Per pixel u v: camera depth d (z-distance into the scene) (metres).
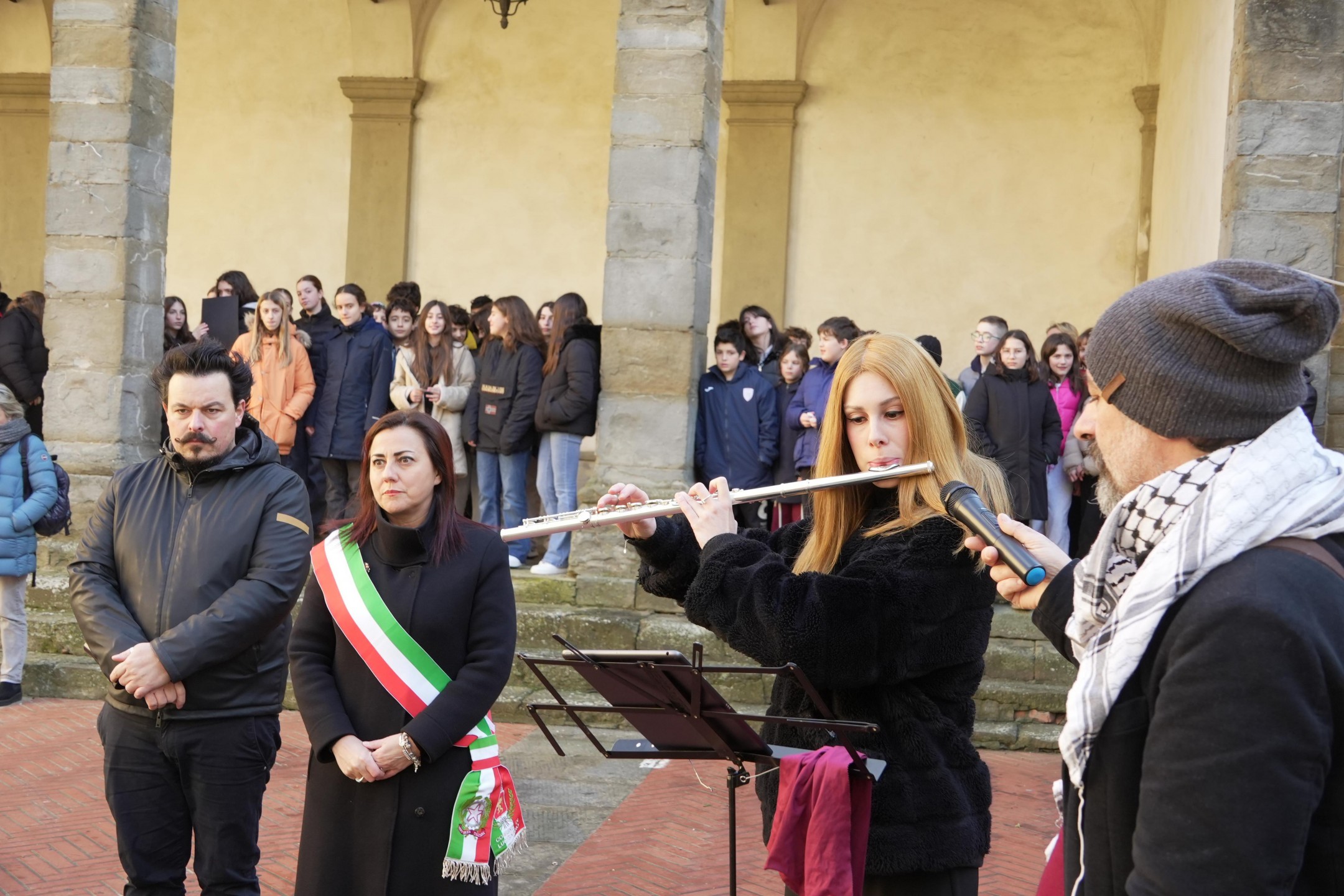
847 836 2.46
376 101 13.32
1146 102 11.88
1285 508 1.49
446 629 3.21
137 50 9.16
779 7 12.54
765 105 12.67
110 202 9.13
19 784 6.05
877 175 12.61
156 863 3.64
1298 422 1.57
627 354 8.30
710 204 8.59
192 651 3.48
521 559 9.20
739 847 5.37
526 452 8.84
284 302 9.04
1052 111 12.30
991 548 1.94
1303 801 1.36
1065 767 1.78
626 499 3.06
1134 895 1.42
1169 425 1.58
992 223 12.41
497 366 8.88
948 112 12.48
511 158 13.27
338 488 9.31
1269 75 7.89
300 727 7.22
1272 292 1.50
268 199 13.57
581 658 2.57
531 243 13.23
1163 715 1.45
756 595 2.50
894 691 2.58
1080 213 12.23
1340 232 7.92
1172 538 1.52
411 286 10.44
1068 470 8.59
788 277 12.75
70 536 9.04
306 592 3.41
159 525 3.72
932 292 12.51
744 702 7.46
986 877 5.01
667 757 2.77
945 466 2.60
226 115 13.64
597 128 13.13
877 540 2.64
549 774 6.43
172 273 13.69
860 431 2.70
